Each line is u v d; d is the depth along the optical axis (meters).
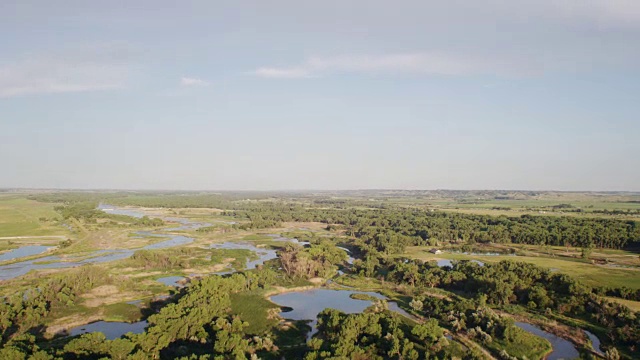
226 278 165.62
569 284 154.75
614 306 137.88
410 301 157.62
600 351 117.00
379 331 115.75
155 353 105.19
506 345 118.12
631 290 156.62
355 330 113.75
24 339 105.38
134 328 131.25
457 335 124.44
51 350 99.12
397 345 107.50
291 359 108.81
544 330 131.88
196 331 118.62
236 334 114.56
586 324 134.00
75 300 151.50
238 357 97.00
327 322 119.62
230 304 147.00
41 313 134.75
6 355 89.94
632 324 124.19
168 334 110.31
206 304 133.38
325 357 99.75
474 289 166.62
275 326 132.25
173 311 122.38
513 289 159.12
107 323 134.88
